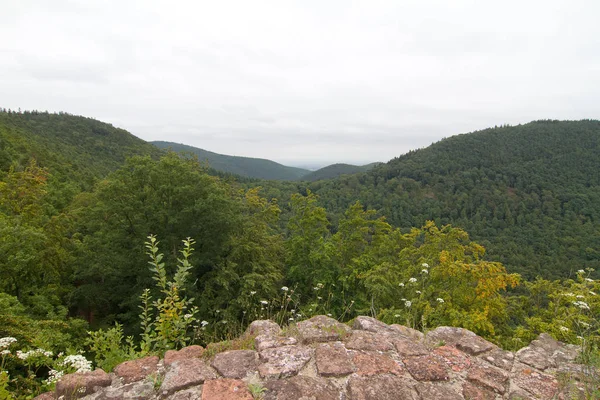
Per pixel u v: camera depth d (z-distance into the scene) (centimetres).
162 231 1403
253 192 2220
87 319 1439
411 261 1366
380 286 1152
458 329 339
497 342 755
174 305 360
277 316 507
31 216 1583
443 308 871
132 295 1330
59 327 792
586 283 763
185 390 223
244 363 255
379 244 1728
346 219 1853
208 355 274
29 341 570
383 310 755
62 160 5347
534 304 1162
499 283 967
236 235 1656
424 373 252
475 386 245
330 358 262
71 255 1438
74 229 1645
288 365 250
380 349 283
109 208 1351
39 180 2091
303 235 1791
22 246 1010
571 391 240
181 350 281
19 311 836
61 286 1366
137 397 219
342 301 1526
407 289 1052
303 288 1714
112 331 402
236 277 1397
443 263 1043
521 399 230
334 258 1733
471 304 982
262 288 1396
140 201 1404
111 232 1402
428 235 1369
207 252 1446
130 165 1471
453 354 288
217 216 1401
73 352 464
